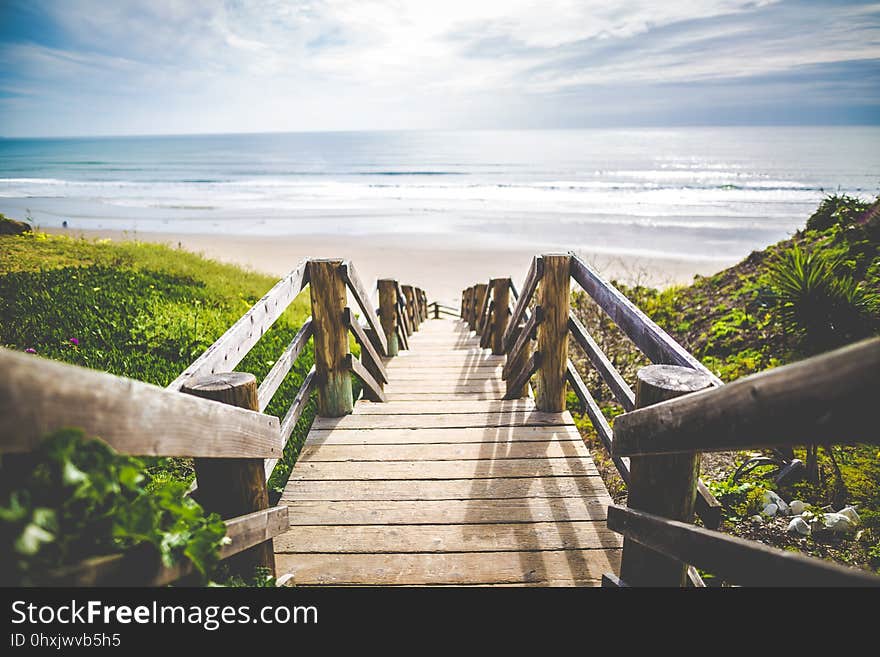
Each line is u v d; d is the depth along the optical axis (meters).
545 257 3.64
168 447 1.25
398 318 7.21
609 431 2.83
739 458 4.10
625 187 45.91
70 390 0.93
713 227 27.16
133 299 7.12
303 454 3.42
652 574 1.84
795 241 7.86
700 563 1.43
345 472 3.19
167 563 1.15
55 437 0.87
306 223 31.61
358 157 98.94
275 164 84.50
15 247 11.13
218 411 1.50
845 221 6.88
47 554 0.94
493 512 2.79
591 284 3.14
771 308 5.14
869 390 0.79
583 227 28.23
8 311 5.89
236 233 28.39
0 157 109.56
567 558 2.44
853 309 4.12
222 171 71.88
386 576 2.32
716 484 3.65
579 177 56.03
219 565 1.74
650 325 2.22
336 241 26.38
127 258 11.27
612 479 3.93
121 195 46.06
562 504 2.85
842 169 57.41
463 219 31.89
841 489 3.47
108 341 5.41
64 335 5.40
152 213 35.41
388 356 6.61
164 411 1.22
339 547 2.53
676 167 65.06
